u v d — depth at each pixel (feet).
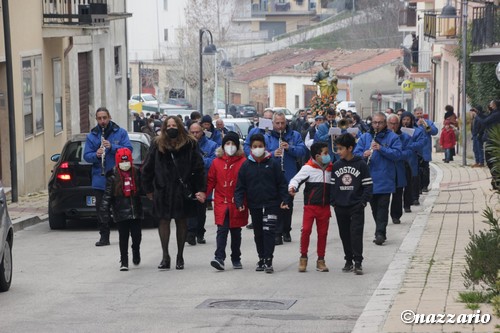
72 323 43.19
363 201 54.90
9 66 95.35
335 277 54.54
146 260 62.28
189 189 57.52
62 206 78.64
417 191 91.09
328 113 105.29
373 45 395.34
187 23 368.68
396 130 76.13
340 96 343.46
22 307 47.11
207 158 73.56
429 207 87.66
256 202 56.13
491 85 149.18
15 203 97.60
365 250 64.54
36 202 99.81
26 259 63.62
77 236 76.18
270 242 56.03
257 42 424.87
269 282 53.11
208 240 71.41
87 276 56.29
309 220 56.24
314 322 42.57
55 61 126.41
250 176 56.08
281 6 482.69
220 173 57.16
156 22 417.90
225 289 51.11
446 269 52.29
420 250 60.18
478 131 134.72
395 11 389.60
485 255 45.93
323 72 140.05
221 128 104.17
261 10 487.20
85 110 149.07
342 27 411.34
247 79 380.58
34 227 82.53
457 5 190.80
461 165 143.54
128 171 58.23
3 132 104.17
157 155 57.47
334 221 82.07
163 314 44.78
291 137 70.59
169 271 57.62
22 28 110.52
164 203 57.52
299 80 358.84
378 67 339.16
